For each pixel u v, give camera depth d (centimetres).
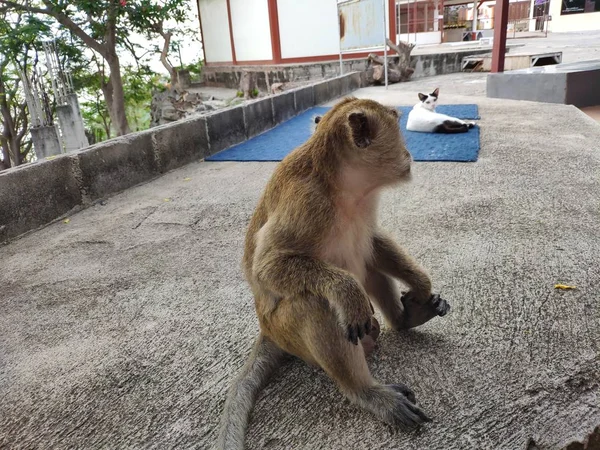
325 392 76
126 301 112
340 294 63
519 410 68
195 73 811
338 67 539
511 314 90
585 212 133
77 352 94
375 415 70
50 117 468
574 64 363
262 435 69
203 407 76
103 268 130
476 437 65
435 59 560
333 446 66
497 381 74
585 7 1041
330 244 71
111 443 72
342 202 71
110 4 508
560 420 66
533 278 102
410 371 78
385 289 85
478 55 557
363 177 71
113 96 591
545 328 85
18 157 612
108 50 560
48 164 167
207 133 242
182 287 116
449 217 139
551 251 113
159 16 542
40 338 100
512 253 113
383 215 145
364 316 64
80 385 84
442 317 92
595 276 100
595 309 89
